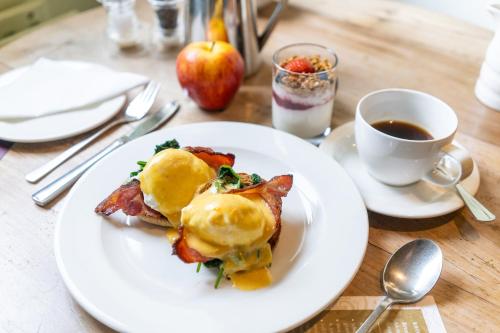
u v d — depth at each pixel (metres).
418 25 1.31
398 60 1.16
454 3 1.80
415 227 0.72
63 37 1.26
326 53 0.94
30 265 0.65
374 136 0.72
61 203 0.75
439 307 0.60
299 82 0.86
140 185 0.69
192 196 0.68
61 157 0.84
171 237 0.68
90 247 0.64
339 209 0.70
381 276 0.64
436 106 0.78
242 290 0.60
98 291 0.58
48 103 0.93
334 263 0.62
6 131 0.87
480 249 0.68
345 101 1.02
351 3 1.42
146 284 0.61
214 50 0.93
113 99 0.98
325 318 0.59
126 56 1.19
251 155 0.82
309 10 1.38
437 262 0.64
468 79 1.09
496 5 0.92
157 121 0.93
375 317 0.58
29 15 1.71
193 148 0.74
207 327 0.54
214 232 0.60
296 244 0.67
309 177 0.77
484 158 0.85
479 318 0.59
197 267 0.63
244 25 1.04
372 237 0.71
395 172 0.74
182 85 0.96
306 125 0.91
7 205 0.74
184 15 1.12
